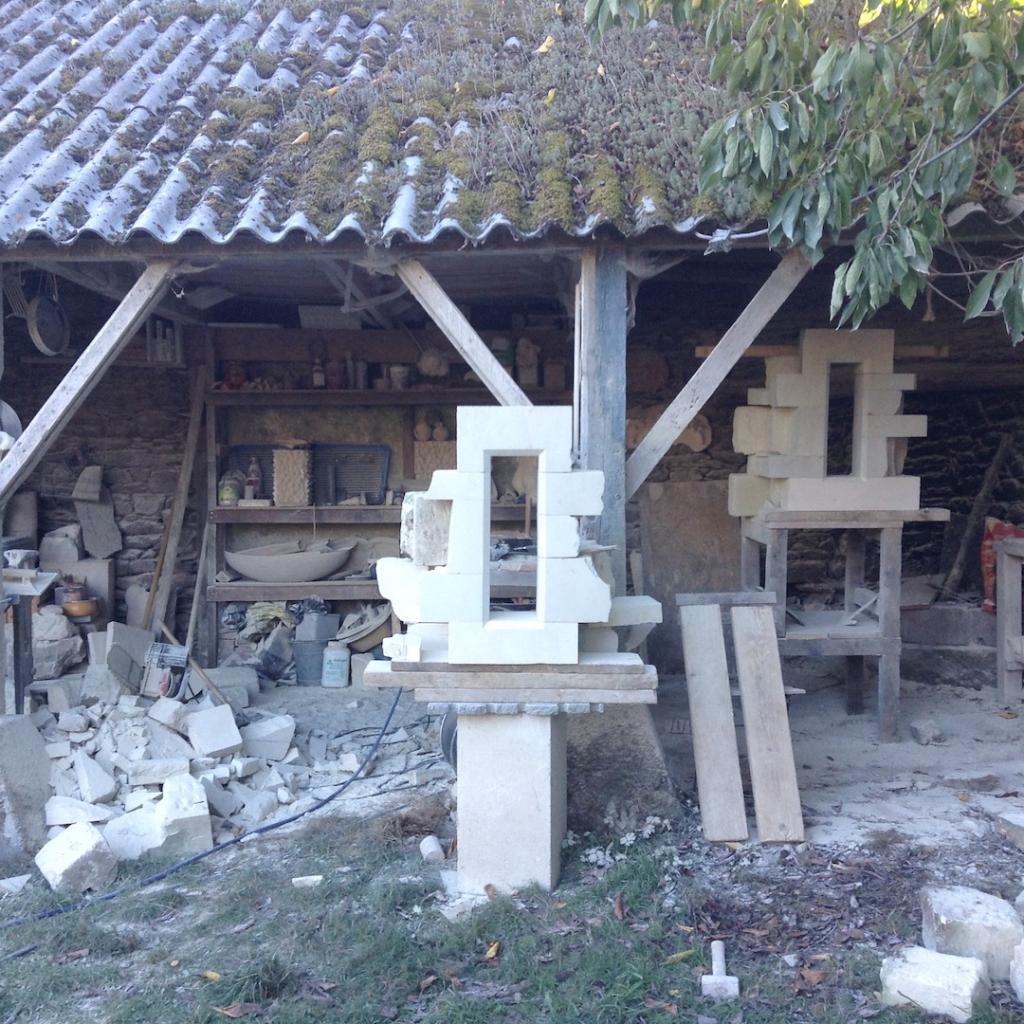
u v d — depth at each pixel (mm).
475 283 6062
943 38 3496
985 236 4305
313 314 7000
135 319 4562
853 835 4203
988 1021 2912
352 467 7488
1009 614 6031
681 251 4465
